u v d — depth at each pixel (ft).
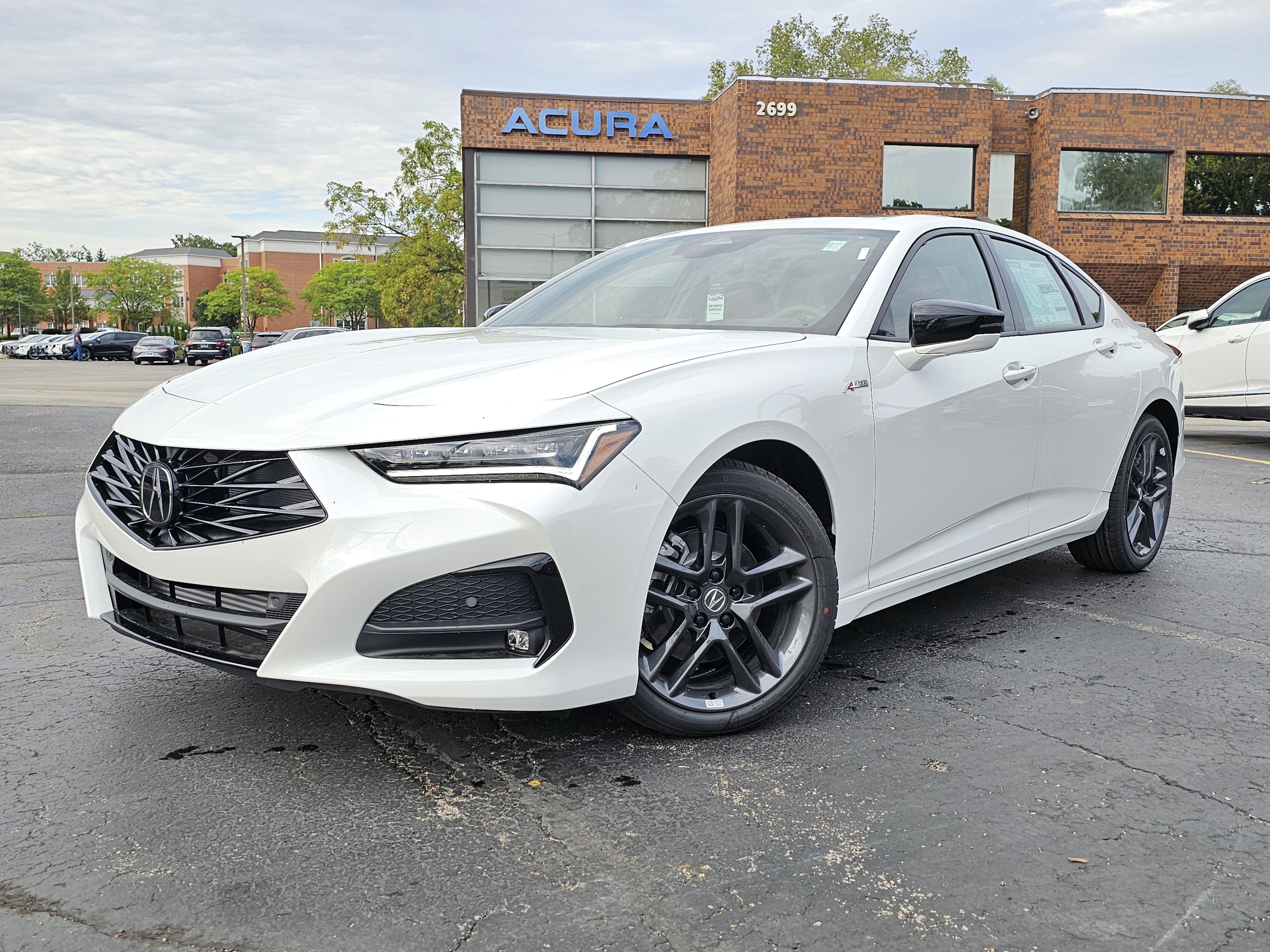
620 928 5.84
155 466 7.85
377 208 129.49
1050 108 72.28
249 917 5.93
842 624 9.49
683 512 8.03
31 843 6.78
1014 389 11.30
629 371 7.93
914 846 6.81
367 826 7.04
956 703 9.50
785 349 8.98
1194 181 74.33
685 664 8.34
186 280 409.08
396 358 8.87
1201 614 12.64
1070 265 13.93
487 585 7.27
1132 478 14.34
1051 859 6.65
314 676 7.18
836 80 70.03
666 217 75.51
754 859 6.63
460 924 5.87
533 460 7.24
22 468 25.18
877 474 9.50
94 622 12.08
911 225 11.27
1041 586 14.06
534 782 7.75
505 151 72.84
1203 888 6.32
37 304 344.90
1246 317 31.63
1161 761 8.23
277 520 7.38
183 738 8.55
